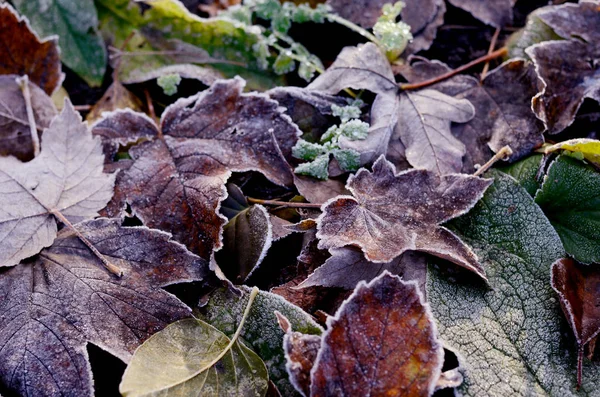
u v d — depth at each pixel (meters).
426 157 0.47
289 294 0.45
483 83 0.49
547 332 0.43
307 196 0.46
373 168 0.46
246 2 0.52
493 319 0.44
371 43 0.50
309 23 0.53
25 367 0.42
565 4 0.51
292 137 0.48
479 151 0.48
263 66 0.51
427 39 0.52
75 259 0.44
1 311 0.43
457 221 0.46
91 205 0.46
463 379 0.42
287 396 0.42
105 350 0.42
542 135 0.47
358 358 0.41
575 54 0.49
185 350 0.43
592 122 0.50
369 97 0.50
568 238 0.46
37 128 0.49
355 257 0.44
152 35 0.52
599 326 0.43
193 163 0.47
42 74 0.51
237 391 0.42
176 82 0.50
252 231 0.45
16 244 0.44
